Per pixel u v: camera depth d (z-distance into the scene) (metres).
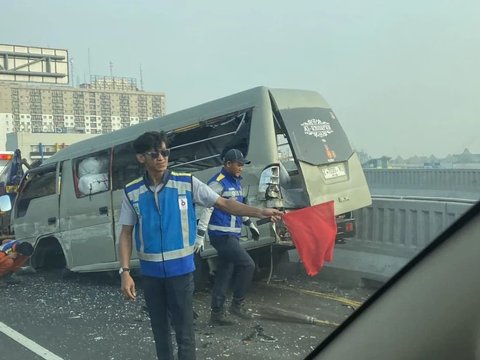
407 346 3.00
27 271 9.43
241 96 6.94
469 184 10.41
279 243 6.51
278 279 7.78
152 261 4.11
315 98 7.40
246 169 6.68
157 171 4.13
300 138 6.78
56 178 8.92
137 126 8.04
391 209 7.17
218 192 5.74
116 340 5.55
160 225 4.11
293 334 5.38
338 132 7.33
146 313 6.52
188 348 4.15
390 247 7.07
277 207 6.42
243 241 6.73
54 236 8.91
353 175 7.24
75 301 7.31
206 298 7.02
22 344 5.55
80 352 5.23
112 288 8.09
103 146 8.33
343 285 7.39
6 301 7.43
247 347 5.06
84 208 8.42
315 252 5.54
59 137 27.59
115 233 8.03
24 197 9.50
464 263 2.89
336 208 6.87
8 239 10.48
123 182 7.97
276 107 6.79
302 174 6.65
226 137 7.00
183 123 7.41
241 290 5.86
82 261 8.50
